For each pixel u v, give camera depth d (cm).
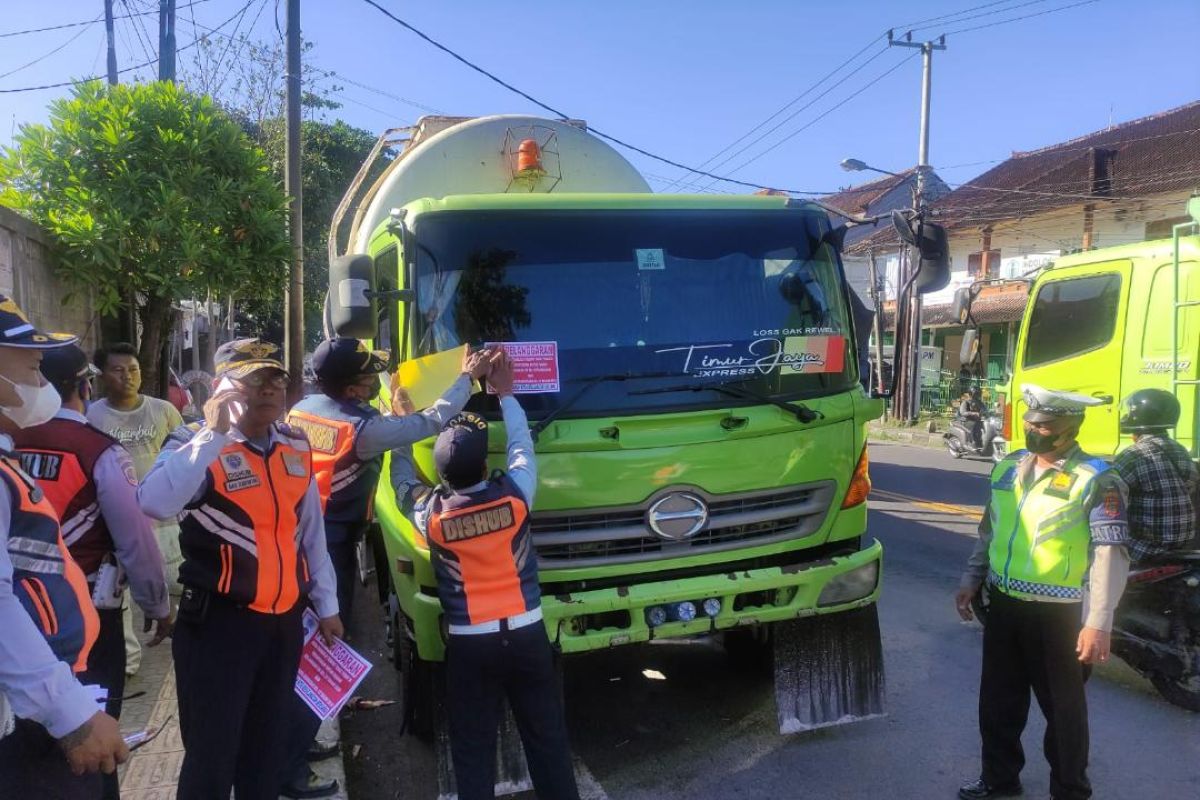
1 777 203
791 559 389
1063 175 2319
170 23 1220
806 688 408
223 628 274
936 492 1105
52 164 695
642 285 383
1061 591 322
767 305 394
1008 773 354
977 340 777
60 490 267
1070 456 330
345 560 370
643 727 443
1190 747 408
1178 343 556
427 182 536
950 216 2331
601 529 352
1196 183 1859
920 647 543
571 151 567
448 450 303
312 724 343
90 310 771
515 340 366
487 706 306
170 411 473
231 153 782
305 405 373
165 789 342
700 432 362
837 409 388
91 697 201
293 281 1048
